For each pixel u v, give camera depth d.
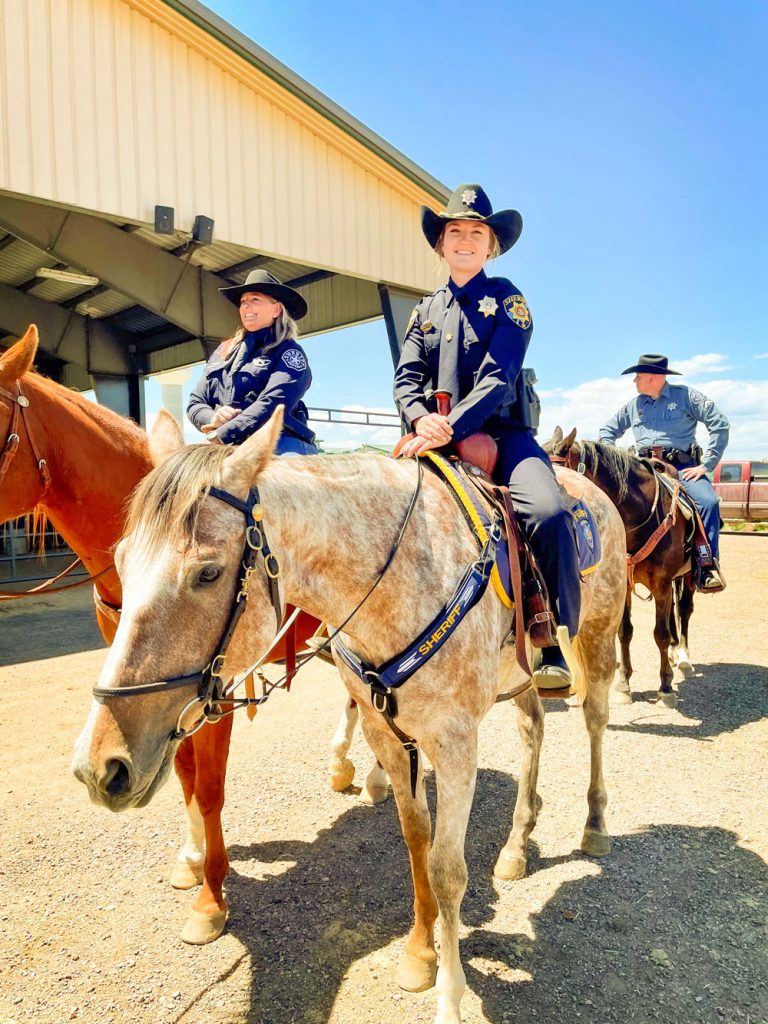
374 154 9.86
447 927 2.00
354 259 9.95
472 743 2.05
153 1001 2.20
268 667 6.11
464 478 2.34
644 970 2.30
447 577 2.06
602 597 3.09
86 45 7.27
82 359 15.25
